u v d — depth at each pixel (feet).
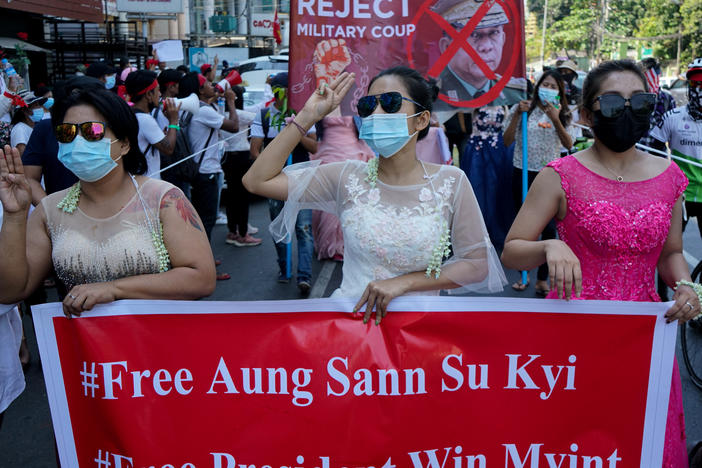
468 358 8.07
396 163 8.36
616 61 8.25
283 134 8.48
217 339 8.00
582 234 8.39
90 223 8.27
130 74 17.88
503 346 8.05
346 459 8.02
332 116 21.80
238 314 8.00
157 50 52.06
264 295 20.93
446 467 8.13
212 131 22.40
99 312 7.90
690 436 12.72
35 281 8.34
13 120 20.36
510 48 18.29
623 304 7.97
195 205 22.72
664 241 8.45
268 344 8.02
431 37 18.20
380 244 8.25
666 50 159.53
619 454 8.14
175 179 21.24
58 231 8.34
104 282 8.02
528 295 20.33
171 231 8.32
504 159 23.06
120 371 7.92
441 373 8.05
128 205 8.31
